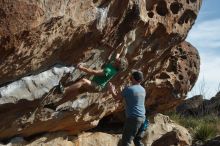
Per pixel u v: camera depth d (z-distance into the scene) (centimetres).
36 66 832
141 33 963
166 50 1077
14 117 898
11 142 959
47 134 1035
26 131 973
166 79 1252
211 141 1073
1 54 748
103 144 1147
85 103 1002
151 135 1288
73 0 788
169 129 1322
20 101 854
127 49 973
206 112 2070
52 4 754
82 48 872
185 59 1321
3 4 720
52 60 850
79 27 820
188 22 1057
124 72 1020
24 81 835
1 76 802
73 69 887
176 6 1012
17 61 783
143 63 1062
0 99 823
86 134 1132
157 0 961
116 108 1160
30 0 733
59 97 927
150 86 1212
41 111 929
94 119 1102
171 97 1291
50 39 792
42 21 747
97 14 840
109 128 1280
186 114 2105
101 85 884
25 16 729
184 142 1146
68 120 1023
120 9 878
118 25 899
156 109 1336
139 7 908
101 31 865
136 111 839
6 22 721
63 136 1067
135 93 842
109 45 915
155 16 966
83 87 955
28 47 768
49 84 865
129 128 845
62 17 772
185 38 1081
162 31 997
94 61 918
